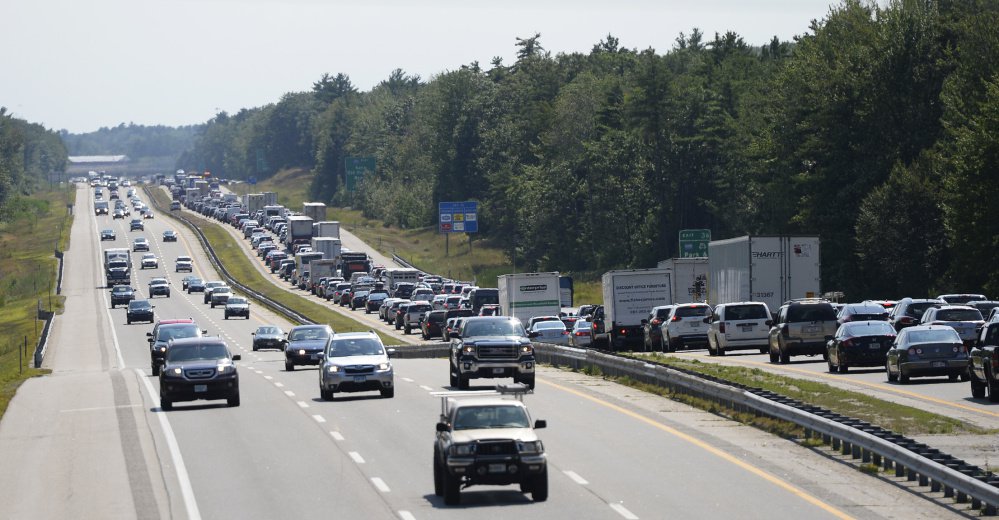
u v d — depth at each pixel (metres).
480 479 66.75
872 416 95.75
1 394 149.25
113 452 93.38
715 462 79.50
